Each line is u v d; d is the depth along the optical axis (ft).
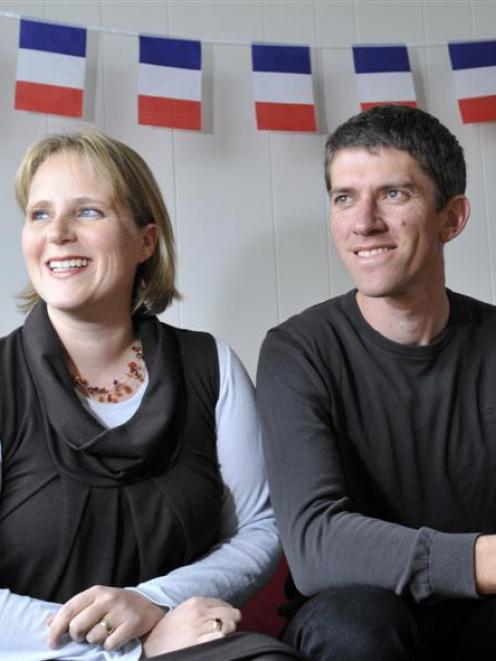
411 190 3.84
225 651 2.94
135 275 4.28
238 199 6.01
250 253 6.02
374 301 3.96
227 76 6.02
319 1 6.26
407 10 6.37
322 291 6.14
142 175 4.14
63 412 3.64
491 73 6.14
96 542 3.62
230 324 5.97
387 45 6.10
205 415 4.09
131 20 5.90
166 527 3.74
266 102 5.86
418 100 6.31
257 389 4.08
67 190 3.87
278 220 6.07
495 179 6.36
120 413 3.86
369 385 3.97
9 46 5.62
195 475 3.90
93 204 3.89
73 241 3.82
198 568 3.70
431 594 3.15
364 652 2.98
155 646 3.27
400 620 3.05
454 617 3.78
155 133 5.86
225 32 6.08
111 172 3.96
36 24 5.44
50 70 5.44
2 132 5.57
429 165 3.86
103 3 5.86
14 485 3.63
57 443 3.67
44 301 4.08
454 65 6.13
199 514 3.85
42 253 3.86
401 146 3.82
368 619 3.03
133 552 3.68
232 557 3.82
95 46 5.76
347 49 6.24
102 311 3.92
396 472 3.91
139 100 5.62
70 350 3.96
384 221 3.84
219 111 5.99
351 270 3.99
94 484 3.63
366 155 3.84
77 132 4.06
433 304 3.95
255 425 4.19
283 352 4.03
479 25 6.41
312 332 4.08
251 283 6.01
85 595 3.34
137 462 3.68
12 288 5.57
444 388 3.96
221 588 3.67
